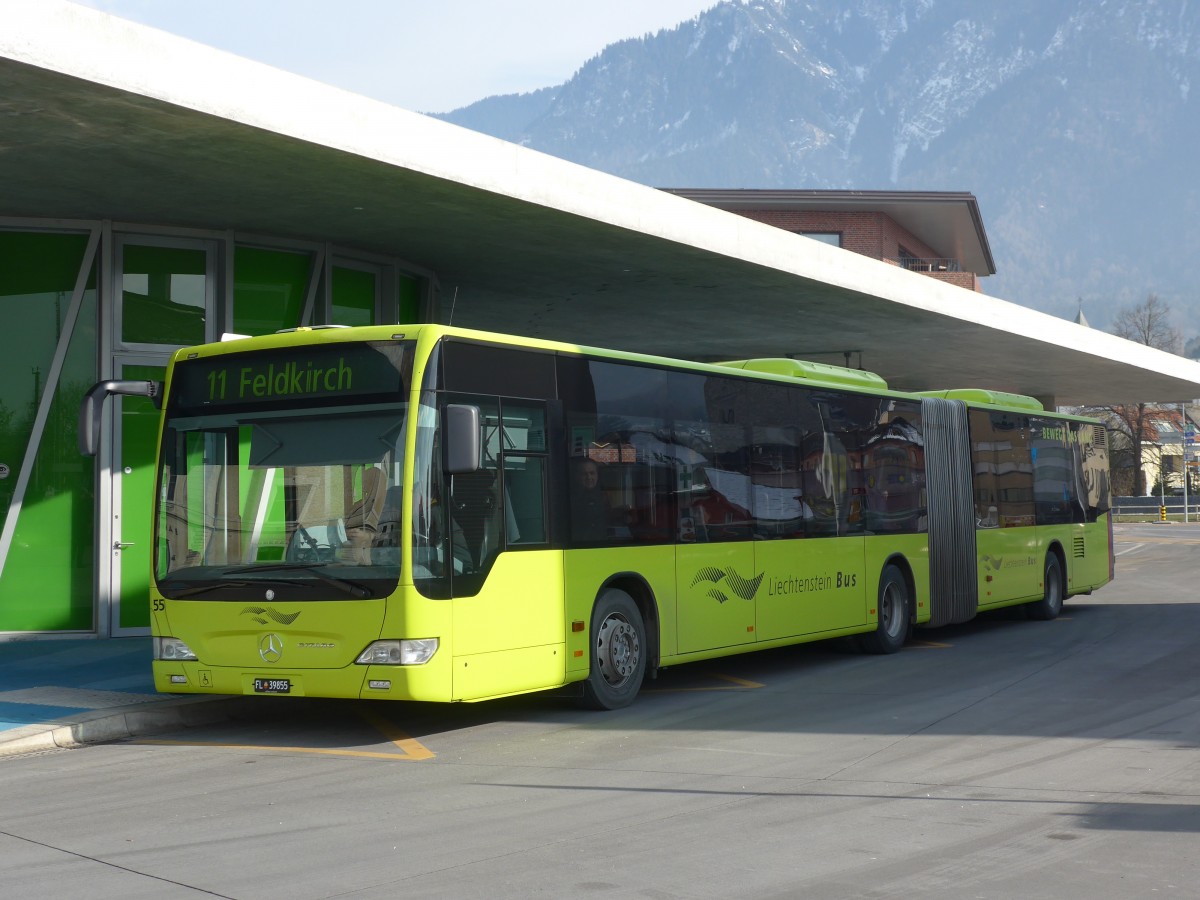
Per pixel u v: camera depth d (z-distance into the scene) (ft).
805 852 22.26
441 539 32.78
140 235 55.67
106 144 44.47
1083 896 19.60
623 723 36.65
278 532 33.83
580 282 73.56
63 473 54.34
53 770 31.07
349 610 32.45
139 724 36.55
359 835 23.84
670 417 41.78
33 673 44.32
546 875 20.94
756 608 45.09
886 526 54.03
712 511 43.27
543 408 36.58
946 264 176.45
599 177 57.16
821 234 150.30
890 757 30.89
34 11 36.42
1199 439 289.33
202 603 34.35
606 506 38.55
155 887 20.48
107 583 53.93
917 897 19.57
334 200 52.47
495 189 51.67
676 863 21.62
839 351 107.96
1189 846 22.48
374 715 38.93
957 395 65.26
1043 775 28.53
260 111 42.60
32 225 54.29
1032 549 67.05
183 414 35.65
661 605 40.50
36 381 54.34
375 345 33.50
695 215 63.82
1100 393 152.05
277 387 34.53
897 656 53.11
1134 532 187.01
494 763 31.07
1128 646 54.80
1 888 20.59
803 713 38.01
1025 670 47.32
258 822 25.04
